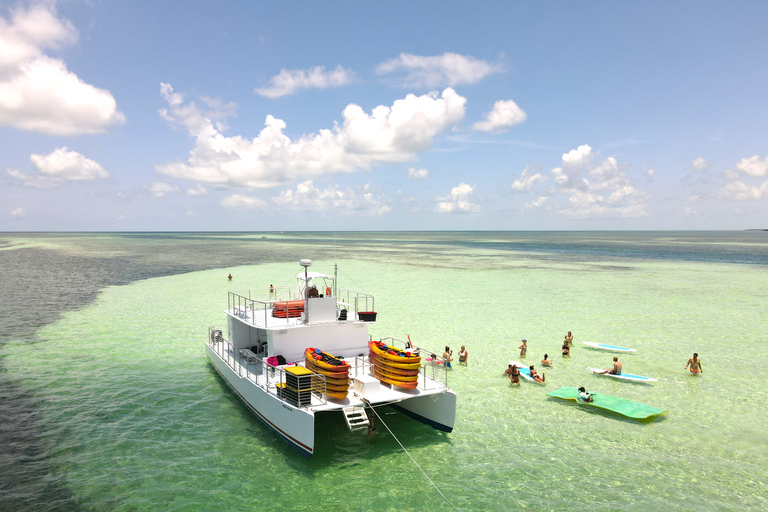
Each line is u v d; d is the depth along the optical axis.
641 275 56.12
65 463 11.49
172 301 36.00
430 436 13.36
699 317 30.75
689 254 99.06
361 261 79.06
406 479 11.00
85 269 61.22
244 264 70.31
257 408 14.02
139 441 12.76
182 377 18.27
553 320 29.70
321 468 11.50
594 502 9.99
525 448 12.61
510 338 25.09
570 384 17.86
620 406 15.31
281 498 10.16
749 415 14.79
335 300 15.95
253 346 17.78
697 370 19.14
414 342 24.16
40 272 57.06
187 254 95.00
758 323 28.91
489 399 16.25
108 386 17.11
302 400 11.89
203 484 10.69
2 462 11.46
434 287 45.31
